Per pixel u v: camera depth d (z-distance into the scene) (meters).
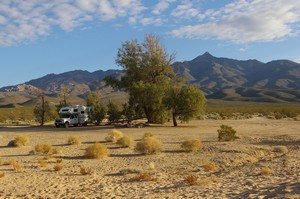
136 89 50.16
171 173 16.41
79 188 13.39
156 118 51.97
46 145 24.44
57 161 20.42
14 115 82.25
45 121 63.81
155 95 49.22
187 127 45.84
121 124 54.16
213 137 32.25
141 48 55.00
